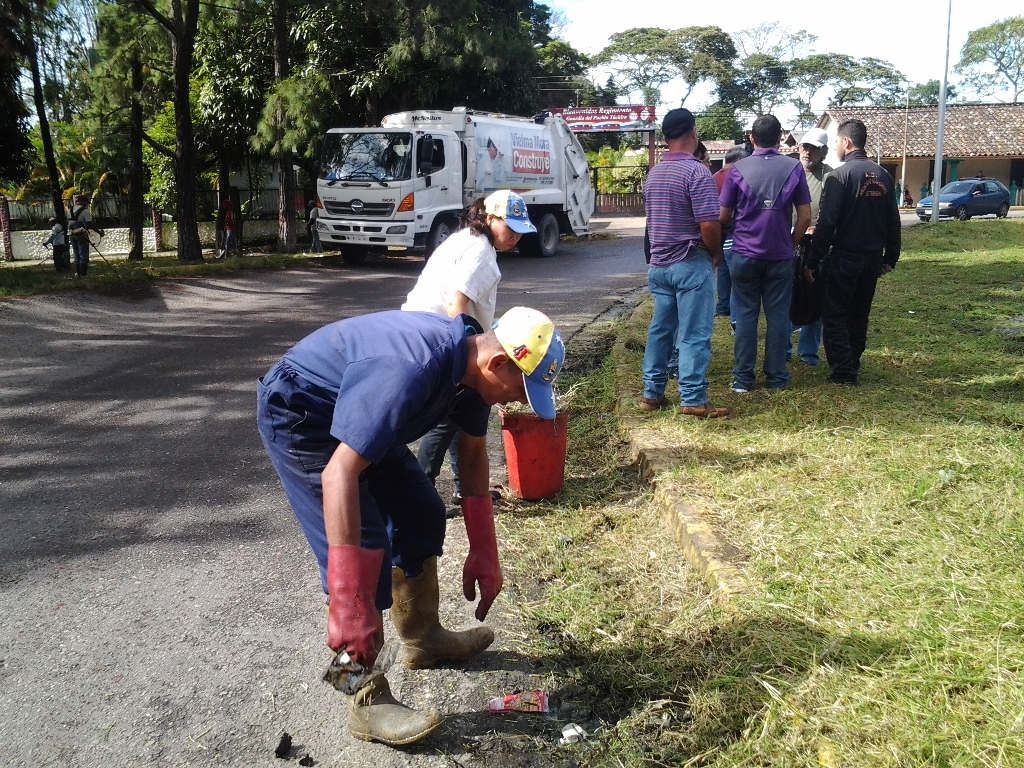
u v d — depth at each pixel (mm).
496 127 19250
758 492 4336
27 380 8031
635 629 3441
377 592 2715
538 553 4188
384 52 20797
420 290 4125
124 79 19453
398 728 2822
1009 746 2387
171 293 13516
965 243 16938
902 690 2684
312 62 20781
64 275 15266
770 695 2787
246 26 20266
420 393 2398
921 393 5961
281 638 3508
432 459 4473
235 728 2959
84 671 3279
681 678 3094
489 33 20406
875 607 3168
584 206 22922
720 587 3471
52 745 2863
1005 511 3883
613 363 7719
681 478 4594
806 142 7328
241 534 4508
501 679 3248
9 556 4242
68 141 29344
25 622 3623
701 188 5414
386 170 16984
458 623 3613
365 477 2912
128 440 6145
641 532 4320
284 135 17859
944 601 3146
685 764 2666
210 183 27422
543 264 18406
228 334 10484
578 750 2844
